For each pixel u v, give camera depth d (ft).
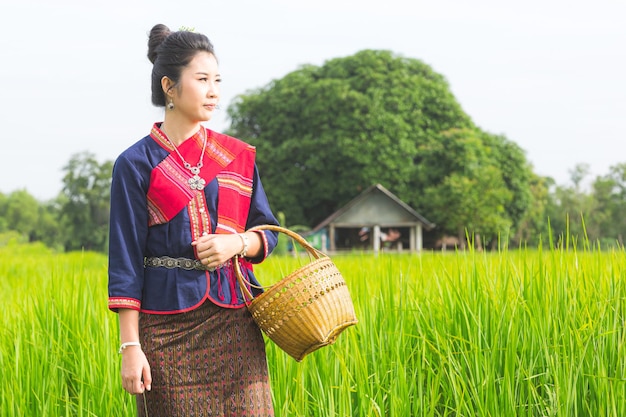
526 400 14.30
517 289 16.49
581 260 17.90
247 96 183.73
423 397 14.57
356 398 14.87
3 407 14.73
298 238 10.78
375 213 167.32
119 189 10.03
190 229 10.09
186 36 10.27
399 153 168.35
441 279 19.03
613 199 210.18
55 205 415.03
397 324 16.43
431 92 177.88
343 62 182.29
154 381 10.05
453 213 162.71
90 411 15.25
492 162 176.04
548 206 208.03
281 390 14.60
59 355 16.78
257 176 10.89
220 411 10.02
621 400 12.97
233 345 10.15
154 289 10.03
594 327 14.35
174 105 10.28
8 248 83.61
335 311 10.25
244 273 10.60
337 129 167.53
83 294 19.07
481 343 15.29
